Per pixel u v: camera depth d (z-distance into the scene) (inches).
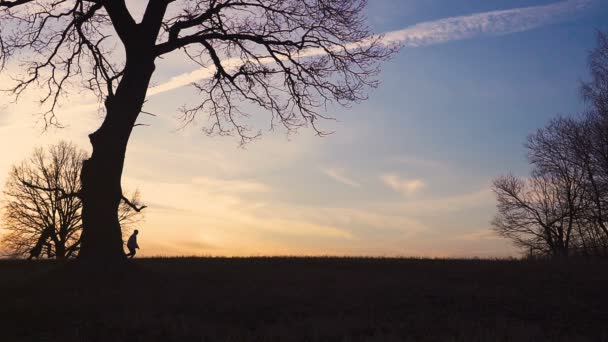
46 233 885.2
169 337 495.8
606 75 1701.5
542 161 2106.3
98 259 739.4
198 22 845.8
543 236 2215.8
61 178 1998.0
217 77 922.7
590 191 1875.0
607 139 1717.5
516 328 518.6
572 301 653.9
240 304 617.6
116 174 764.6
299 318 565.9
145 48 792.9
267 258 1107.3
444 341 477.4
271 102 943.7
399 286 724.7
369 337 489.4
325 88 914.7
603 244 2042.3
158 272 813.2
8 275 840.9
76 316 557.0
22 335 500.7
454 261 1034.7
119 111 775.7
